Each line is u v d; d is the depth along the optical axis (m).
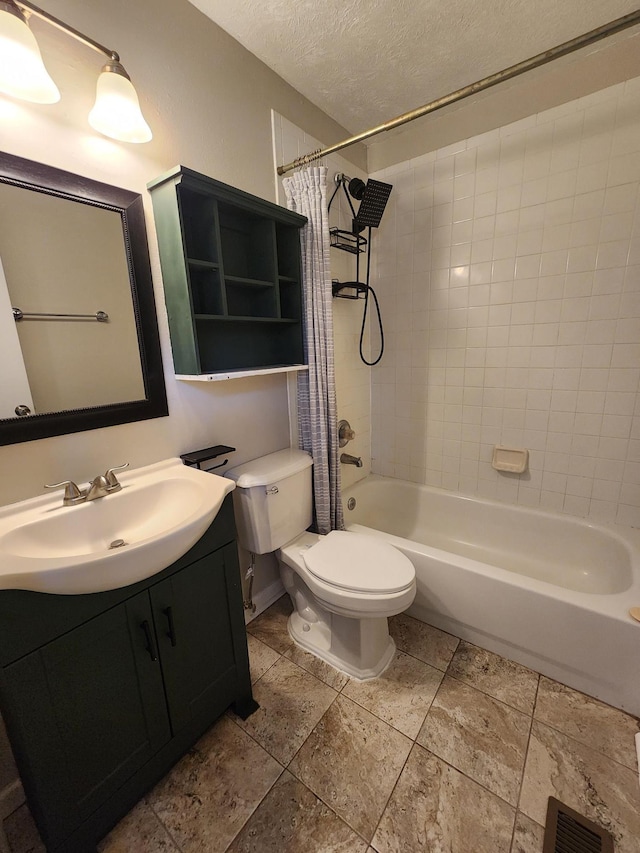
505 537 2.12
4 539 0.90
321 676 1.51
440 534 2.33
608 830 1.00
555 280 1.80
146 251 1.25
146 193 1.25
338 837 1.01
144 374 1.29
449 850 0.98
